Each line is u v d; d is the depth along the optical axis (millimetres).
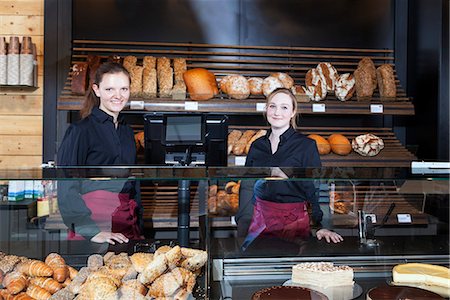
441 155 2971
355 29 3375
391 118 3350
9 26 3121
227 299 1347
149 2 3254
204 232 1358
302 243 1497
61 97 2791
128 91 2107
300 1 3344
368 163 2928
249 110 2822
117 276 1246
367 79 2959
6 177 1331
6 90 3105
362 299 1329
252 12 3320
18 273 1255
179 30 3281
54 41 3094
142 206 1370
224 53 3248
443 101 2969
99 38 3219
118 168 1498
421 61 3184
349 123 3330
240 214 1471
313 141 2221
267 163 2225
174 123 2053
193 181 1355
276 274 1466
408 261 1527
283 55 3268
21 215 1333
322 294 1346
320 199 1515
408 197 1593
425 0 3127
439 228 1607
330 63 3143
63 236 1345
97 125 2082
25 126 3123
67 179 1336
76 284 1240
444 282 1390
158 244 1354
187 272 1309
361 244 1541
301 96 2906
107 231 1353
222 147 2066
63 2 3104
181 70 2939
